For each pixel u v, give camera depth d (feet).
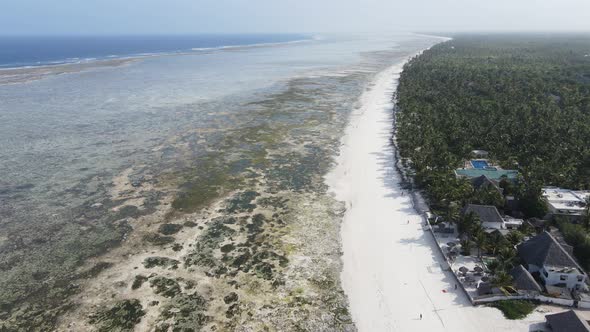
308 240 177.37
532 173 213.25
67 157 270.46
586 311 131.64
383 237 179.63
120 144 297.12
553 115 319.68
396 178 240.73
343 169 254.27
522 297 137.08
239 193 220.23
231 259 163.53
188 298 141.49
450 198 195.93
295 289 146.30
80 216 196.24
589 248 155.94
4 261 162.09
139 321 131.34
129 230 184.65
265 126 342.03
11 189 223.10
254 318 132.57
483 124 306.76
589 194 195.42
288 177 241.55
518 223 180.45
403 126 315.17
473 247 165.48
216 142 302.04
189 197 215.51
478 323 128.88
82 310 136.15
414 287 147.23
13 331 127.54
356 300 141.38
